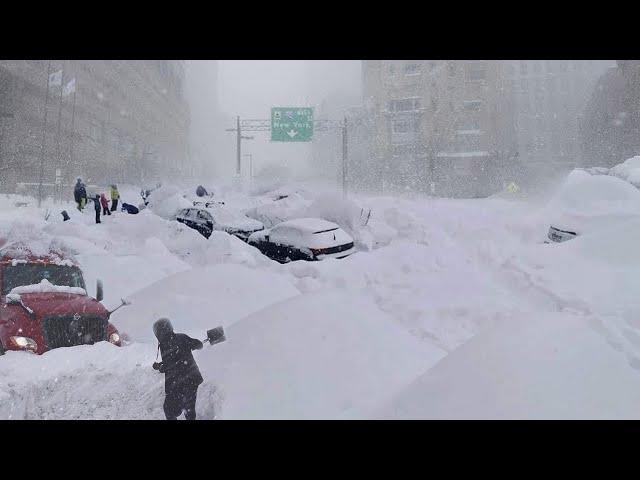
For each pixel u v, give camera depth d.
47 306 7.11
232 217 18.91
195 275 9.57
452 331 7.96
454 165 58.50
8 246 9.09
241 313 8.38
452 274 10.65
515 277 10.35
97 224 18.88
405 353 5.81
